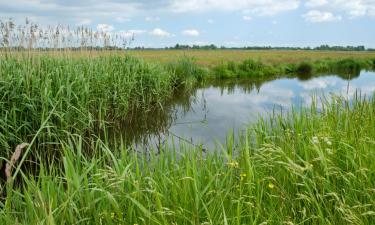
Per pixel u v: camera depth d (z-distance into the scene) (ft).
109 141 31.83
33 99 27.58
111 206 12.69
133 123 39.88
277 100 56.54
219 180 13.88
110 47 48.29
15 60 31.96
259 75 100.68
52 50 37.32
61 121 27.76
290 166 13.08
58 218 11.51
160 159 15.37
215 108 49.80
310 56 176.35
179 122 40.65
